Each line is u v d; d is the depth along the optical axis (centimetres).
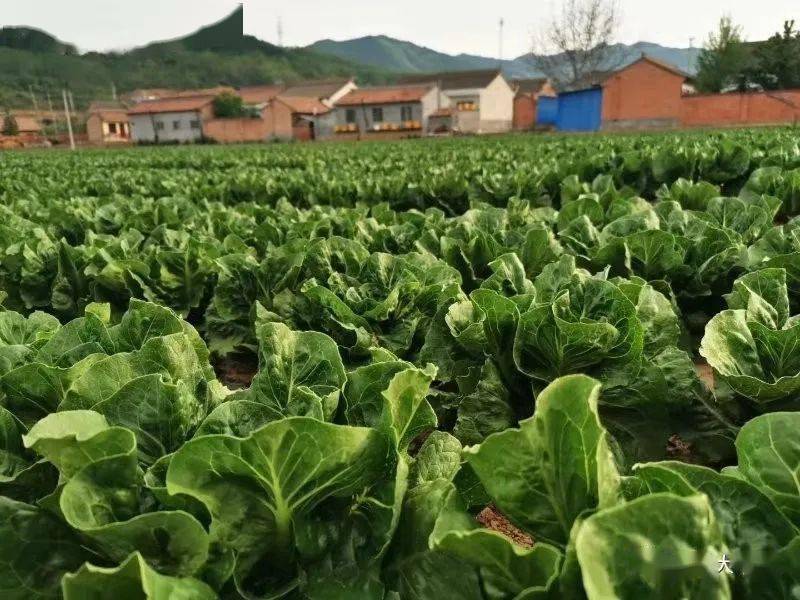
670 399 353
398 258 479
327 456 195
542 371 347
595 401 170
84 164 3022
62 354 288
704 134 3325
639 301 372
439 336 395
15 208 1105
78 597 160
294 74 19525
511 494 188
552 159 1808
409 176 1529
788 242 509
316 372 259
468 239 613
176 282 608
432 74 10631
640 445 344
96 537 185
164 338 257
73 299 631
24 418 262
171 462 186
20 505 203
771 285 379
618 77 6675
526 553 169
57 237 839
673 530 141
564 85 9544
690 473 180
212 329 561
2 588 193
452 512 188
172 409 233
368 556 212
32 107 13350
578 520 160
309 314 464
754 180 1043
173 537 187
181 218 946
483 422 341
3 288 677
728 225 649
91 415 202
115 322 598
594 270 530
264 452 188
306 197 1381
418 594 204
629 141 2716
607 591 136
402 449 252
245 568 205
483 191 1216
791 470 180
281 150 3944
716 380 355
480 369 371
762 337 329
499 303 342
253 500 200
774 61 6650
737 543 170
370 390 248
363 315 443
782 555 160
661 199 904
